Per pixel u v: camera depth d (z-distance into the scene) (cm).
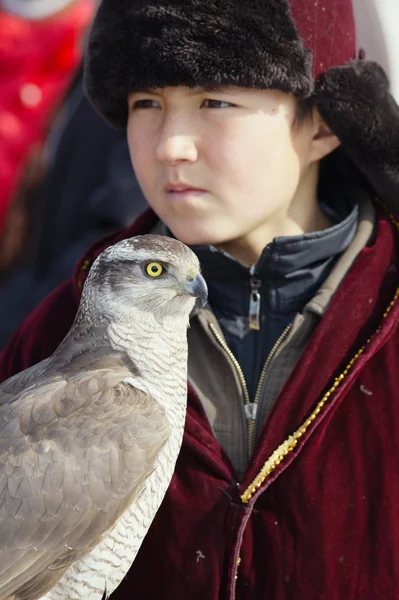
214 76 432
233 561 428
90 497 407
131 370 437
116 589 454
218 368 468
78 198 746
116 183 711
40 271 786
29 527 402
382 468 441
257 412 461
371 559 437
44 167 826
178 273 439
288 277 464
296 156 464
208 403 465
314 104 466
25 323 525
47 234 777
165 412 430
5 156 843
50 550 405
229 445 462
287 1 437
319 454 441
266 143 448
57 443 409
